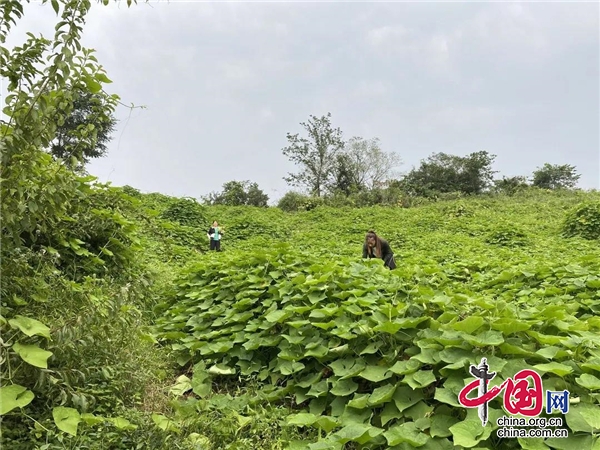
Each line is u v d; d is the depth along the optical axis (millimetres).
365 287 4457
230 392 4125
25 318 2719
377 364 3613
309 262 5773
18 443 2553
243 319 4758
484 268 8086
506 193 34344
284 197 32000
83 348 3105
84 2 2736
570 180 40406
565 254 10844
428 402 3143
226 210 24297
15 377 2746
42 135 2926
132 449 2750
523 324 3105
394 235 15609
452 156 40188
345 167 36094
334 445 2807
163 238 6504
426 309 3918
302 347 4062
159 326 5371
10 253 3197
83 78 3016
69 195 3543
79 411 2918
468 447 2498
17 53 2873
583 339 3092
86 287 4031
